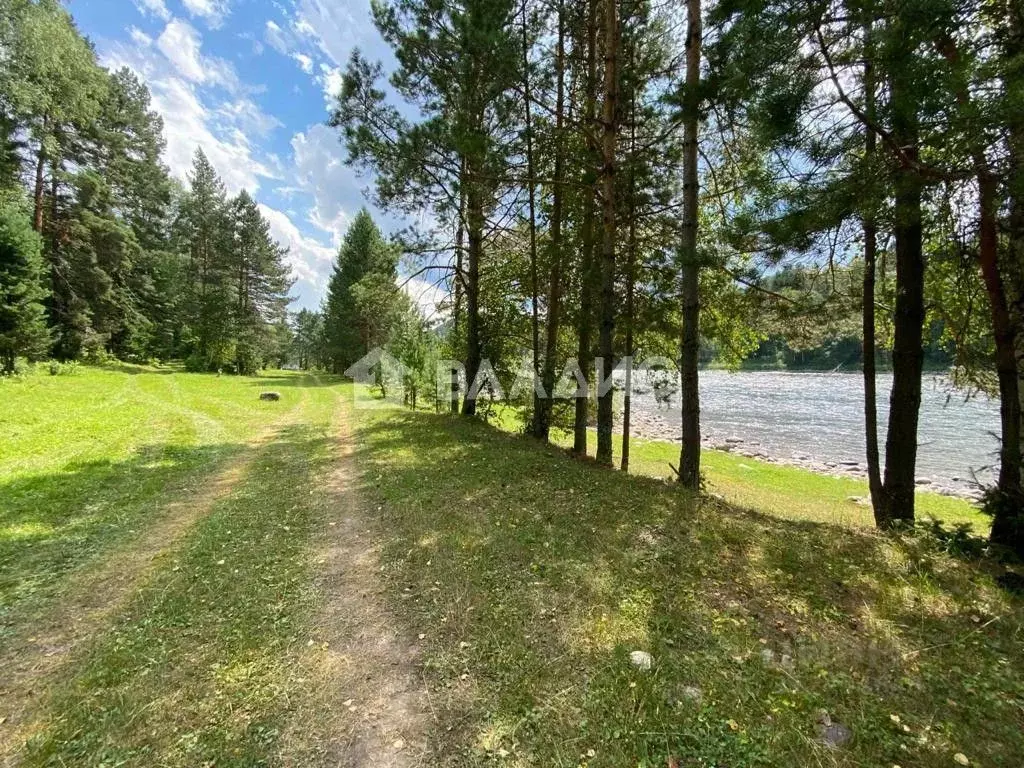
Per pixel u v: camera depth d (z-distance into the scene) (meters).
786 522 4.74
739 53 3.73
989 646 2.58
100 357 23.97
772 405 28.55
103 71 20.27
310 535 4.64
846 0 3.05
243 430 11.48
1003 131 2.74
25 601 3.37
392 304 15.94
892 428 5.31
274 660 2.66
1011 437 4.24
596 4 8.55
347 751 2.04
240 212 36.34
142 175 29.25
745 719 2.10
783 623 2.83
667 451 14.66
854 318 6.06
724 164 8.06
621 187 8.83
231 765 1.97
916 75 2.83
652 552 3.84
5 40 14.56
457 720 2.19
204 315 32.66
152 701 2.34
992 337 5.11
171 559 4.07
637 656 2.54
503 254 12.88
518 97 8.55
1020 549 3.79
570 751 1.99
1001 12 3.09
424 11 8.23
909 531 4.28
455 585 3.46
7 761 2.01
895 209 3.49
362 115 9.19
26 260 15.99
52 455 7.78
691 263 5.62
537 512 4.95
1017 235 4.06
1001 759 1.87
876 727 2.03
